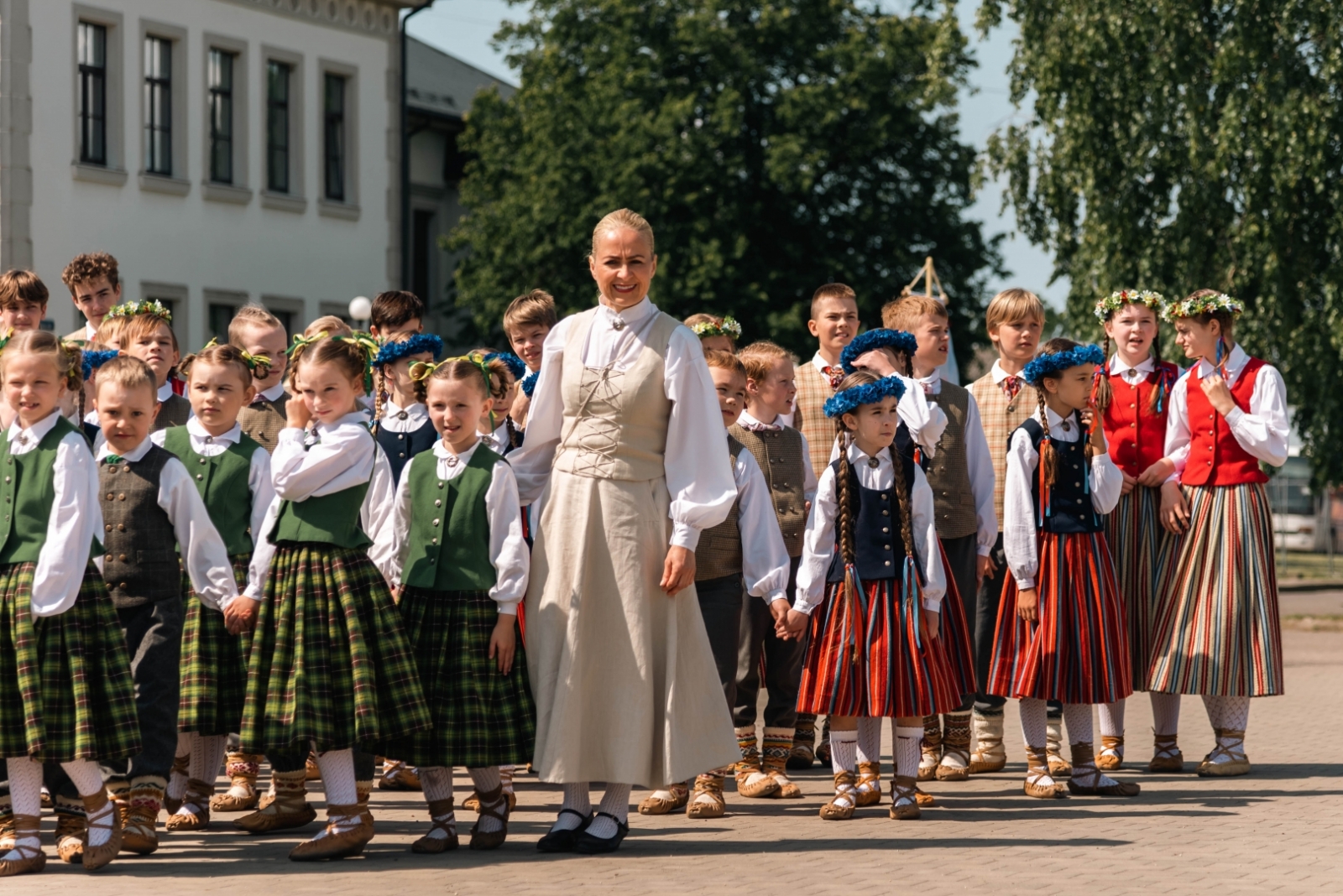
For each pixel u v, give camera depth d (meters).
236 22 28.25
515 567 6.11
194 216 27.56
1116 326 8.49
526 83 35.31
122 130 26.28
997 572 8.34
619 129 32.50
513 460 6.44
